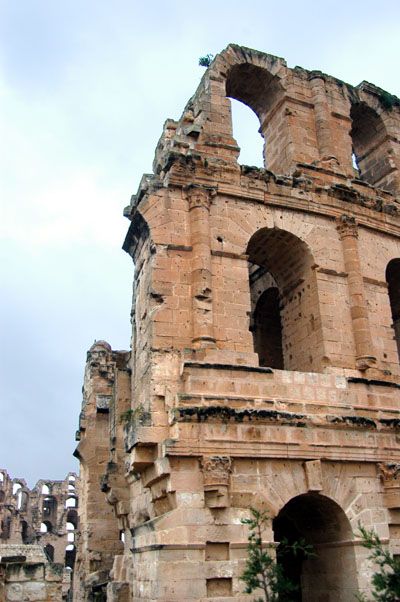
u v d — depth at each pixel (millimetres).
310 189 27656
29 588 19906
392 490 22875
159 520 19703
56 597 20016
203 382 21719
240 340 23641
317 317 25734
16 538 100812
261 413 21391
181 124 29672
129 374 30156
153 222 24312
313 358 25578
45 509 109188
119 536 35031
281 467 21453
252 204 26281
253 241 27375
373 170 34438
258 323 34094
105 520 35188
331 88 31906
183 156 25547
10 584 19797
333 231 27609
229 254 24828
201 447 20312
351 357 25406
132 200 26266
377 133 34656
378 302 27359
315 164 29406
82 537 36375
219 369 22094
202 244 24062
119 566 25578
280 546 26594
